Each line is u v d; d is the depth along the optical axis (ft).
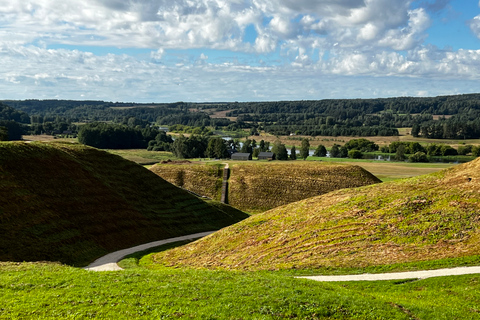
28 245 135.13
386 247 119.34
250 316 64.03
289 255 129.18
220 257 145.59
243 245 150.30
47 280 79.00
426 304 76.23
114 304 67.00
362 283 94.43
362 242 125.29
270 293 74.54
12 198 151.12
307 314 66.69
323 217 150.41
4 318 59.82
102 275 85.20
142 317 61.98
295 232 146.30
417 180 160.66
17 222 142.51
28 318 60.44
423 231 122.93
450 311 72.13
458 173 152.66
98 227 176.76
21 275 81.82
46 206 162.50
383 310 69.46
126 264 143.23
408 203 140.15
